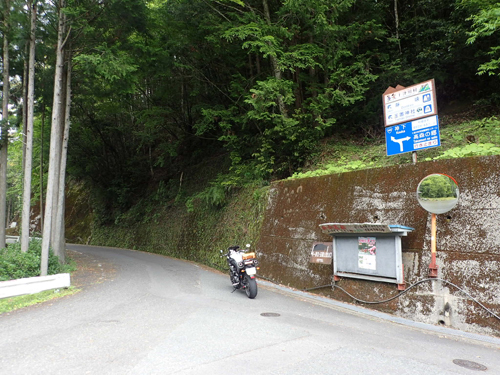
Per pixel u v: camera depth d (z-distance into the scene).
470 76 12.98
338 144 13.73
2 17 11.45
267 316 6.54
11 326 6.00
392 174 7.96
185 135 23.53
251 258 8.58
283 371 3.95
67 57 13.02
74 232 33.44
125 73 10.80
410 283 6.71
